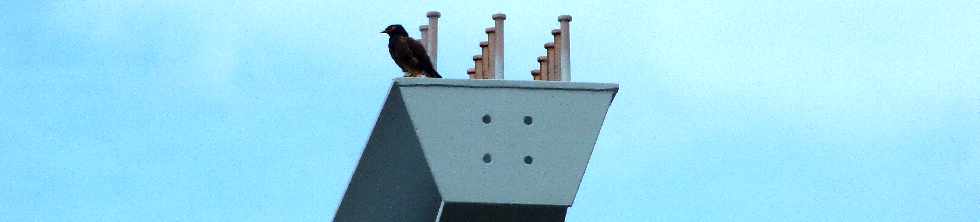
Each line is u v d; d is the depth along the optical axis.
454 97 13.79
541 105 13.90
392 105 13.94
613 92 14.04
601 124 13.92
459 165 13.70
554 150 13.82
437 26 16.22
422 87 13.76
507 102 13.87
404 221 15.17
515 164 13.76
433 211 14.56
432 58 16.05
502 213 13.91
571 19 14.80
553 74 14.63
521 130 13.82
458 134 13.74
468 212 13.89
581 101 13.95
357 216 15.31
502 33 14.99
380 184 14.94
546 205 13.76
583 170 13.82
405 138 14.38
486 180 13.70
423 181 14.58
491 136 13.78
